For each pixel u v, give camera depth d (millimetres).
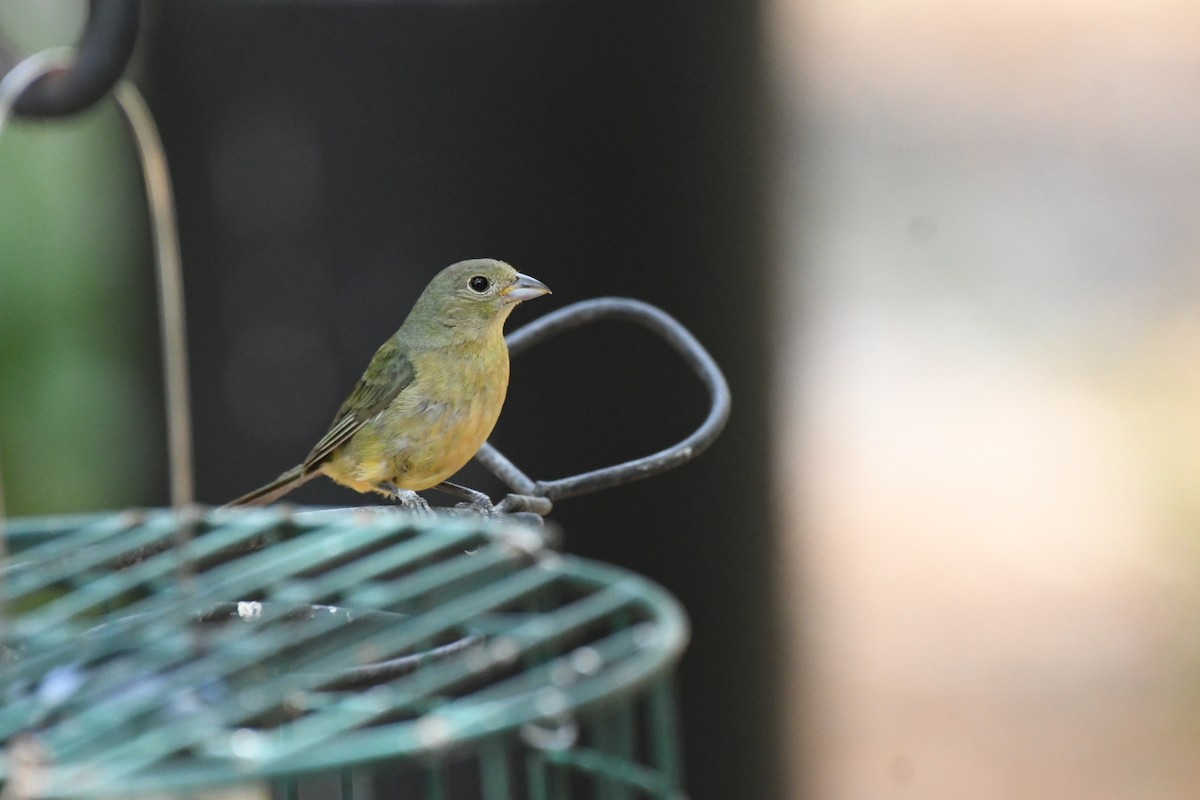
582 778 10344
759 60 11719
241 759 4211
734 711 12391
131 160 11828
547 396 11680
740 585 12180
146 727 4676
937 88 20219
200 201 11500
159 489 12234
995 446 18219
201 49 11328
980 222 19422
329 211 11398
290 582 5957
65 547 6074
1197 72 19969
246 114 11383
